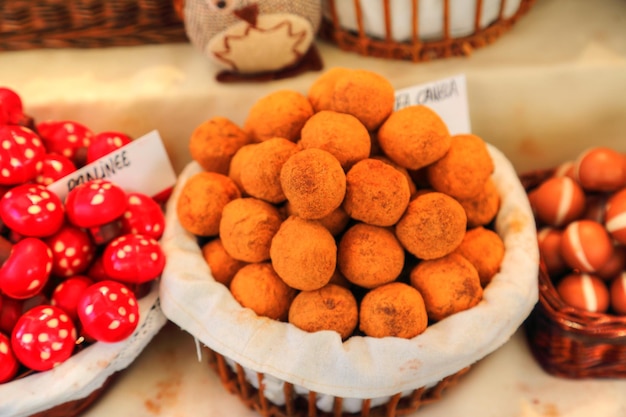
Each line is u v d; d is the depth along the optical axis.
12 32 0.46
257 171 0.33
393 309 0.31
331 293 0.33
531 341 0.39
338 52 0.45
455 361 0.32
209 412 0.38
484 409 0.37
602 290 0.38
